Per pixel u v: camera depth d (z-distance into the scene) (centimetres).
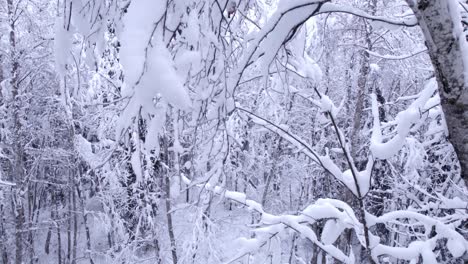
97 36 250
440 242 679
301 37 298
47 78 1627
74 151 1617
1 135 1571
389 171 1027
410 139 667
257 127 1344
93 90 1247
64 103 268
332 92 1351
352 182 423
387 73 1192
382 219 446
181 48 231
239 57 327
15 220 1568
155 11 199
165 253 1323
